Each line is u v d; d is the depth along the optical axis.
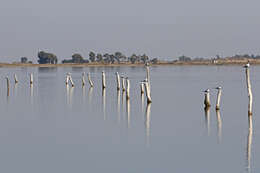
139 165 28.14
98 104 57.31
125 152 31.36
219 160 28.97
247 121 42.75
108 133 37.81
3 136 37.03
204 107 52.94
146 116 46.69
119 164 28.41
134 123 42.47
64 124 42.38
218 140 34.59
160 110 51.06
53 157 30.25
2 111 51.56
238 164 28.03
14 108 54.16
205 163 28.38
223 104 55.59
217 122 42.44
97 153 31.19
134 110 51.28
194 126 40.56
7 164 28.66
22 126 41.50
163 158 29.64
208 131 38.16
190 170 27.00
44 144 34.03
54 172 26.95
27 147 33.12
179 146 32.81
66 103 58.88
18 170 27.39
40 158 30.05
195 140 34.78
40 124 42.53
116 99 62.91
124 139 35.44
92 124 42.19
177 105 55.38
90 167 27.89
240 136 35.94
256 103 56.19
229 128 39.31
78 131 38.88
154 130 38.88
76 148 32.69
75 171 27.12
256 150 31.34
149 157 29.98
